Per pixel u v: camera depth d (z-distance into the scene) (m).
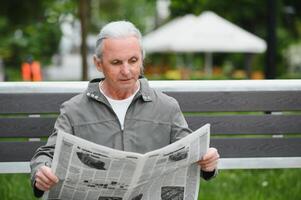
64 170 4.15
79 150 4.06
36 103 5.85
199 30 29.16
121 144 4.59
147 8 60.09
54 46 35.88
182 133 4.69
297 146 6.18
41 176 4.14
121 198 4.36
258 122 6.09
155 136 4.65
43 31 33.50
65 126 4.59
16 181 8.12
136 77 4.51
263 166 6.16
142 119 4.63
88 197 4.33
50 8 25.30
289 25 49.88
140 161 4.10
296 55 48.84
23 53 37.78
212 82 5.99
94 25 52.62
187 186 4.51
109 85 4.62
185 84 5.95
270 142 6.15
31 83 5.86
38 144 5.94
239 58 50.72
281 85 6.05
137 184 4.28
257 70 44.62
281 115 6.12
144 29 56.00
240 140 6.13
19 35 39.94
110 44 4.43
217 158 4.44
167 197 4.50
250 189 7.99
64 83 5.88
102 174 4.17
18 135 5.91
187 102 5.95
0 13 34.34
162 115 4.68
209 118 6.04
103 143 4.58
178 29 29.47
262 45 29.48
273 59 11.70
